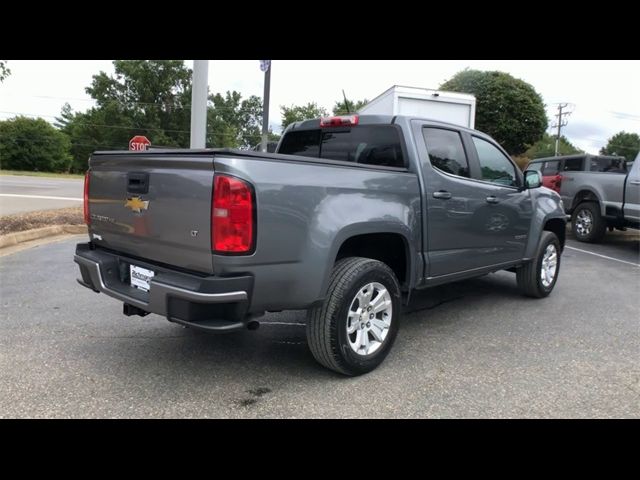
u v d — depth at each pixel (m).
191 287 2.82
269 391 3.33
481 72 24.97
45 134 52.69
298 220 3.07
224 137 64.44
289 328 4.63
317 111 53.41
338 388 3.39
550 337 4.58
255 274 2.92
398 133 4.14
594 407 3.21
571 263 8.48
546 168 12.99
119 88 60.06
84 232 10.02
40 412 2.99
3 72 9.73
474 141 4.83
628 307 5.68
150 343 4.15
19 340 4.13
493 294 6.20
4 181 25.05
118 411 3.02
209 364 3.74
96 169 3.72
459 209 4.43
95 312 4.93
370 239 3.82
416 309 5.47
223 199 2.78
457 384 3.51
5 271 6.56
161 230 3.14
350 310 3.46
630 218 9.56
